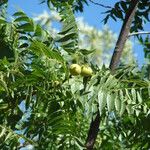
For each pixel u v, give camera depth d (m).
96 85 4.61
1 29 4.95
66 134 4.88
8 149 4.74
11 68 4.73
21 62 4.78
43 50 4.47
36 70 4.53
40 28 4.79
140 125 5.16
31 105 5.10
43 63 4.75
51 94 4.77
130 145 5.51
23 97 4.92
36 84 4.75
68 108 4.75
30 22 4.71
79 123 5.30
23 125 5.12
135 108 4.85
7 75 4.63
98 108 4.78
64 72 4.69
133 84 4.67
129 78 4.83
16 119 5.02
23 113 5.04
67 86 4.70
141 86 4.71
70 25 4.88
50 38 4.89
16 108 4.99
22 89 4.81
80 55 4.82
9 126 4.88
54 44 4.88
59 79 4.69
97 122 5.24
